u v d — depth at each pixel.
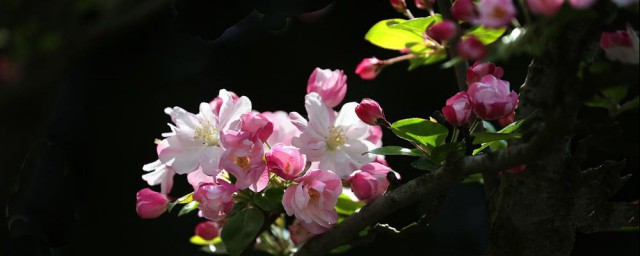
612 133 0.90
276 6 0.98
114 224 2.64
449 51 1.02
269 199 0.98
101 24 2.26
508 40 0.87
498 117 0.92
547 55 0.90
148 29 2.62
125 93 2.74
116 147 2.72
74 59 2.35
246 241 0.97
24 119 2.30
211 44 2.52
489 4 0.88
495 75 0.96
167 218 2.53
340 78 1.01
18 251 1.14
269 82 2.49
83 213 2.64
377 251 2.16
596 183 0.95
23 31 2.28
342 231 0.95
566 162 0.93
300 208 0.96
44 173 1.19
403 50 1.08
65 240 1.16
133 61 2.71
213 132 0.97
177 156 0.97
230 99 0.97
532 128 0.88
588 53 0.91
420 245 2.19
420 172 1.94
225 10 0.98
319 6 0.98
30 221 1.16
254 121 0.96
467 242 2.21
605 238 1.70
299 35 2.38
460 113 0.92
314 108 0.99
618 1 0.88
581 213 0.95
